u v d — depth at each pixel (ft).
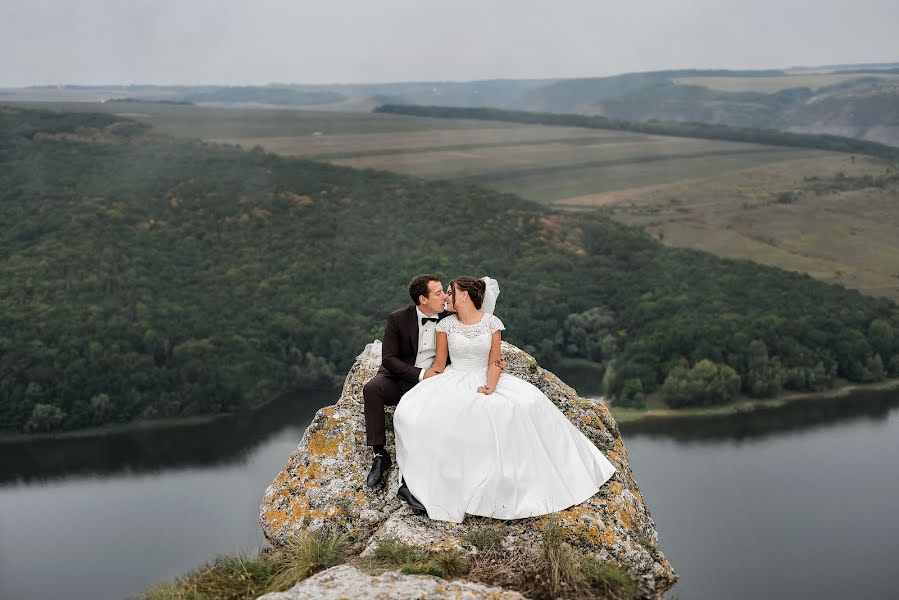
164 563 157.69
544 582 13.33
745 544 157.69
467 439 14.87
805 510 172.24
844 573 147.02
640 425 228.43
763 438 214.69
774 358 251.60
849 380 262.67
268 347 278.67
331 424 17.24
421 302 16.61
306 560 13.97
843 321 284.82
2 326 270.67
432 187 515.91
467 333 16.21
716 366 249.14
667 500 177.47
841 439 212.02
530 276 352.90
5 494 195.42
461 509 14.35
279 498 15.99
